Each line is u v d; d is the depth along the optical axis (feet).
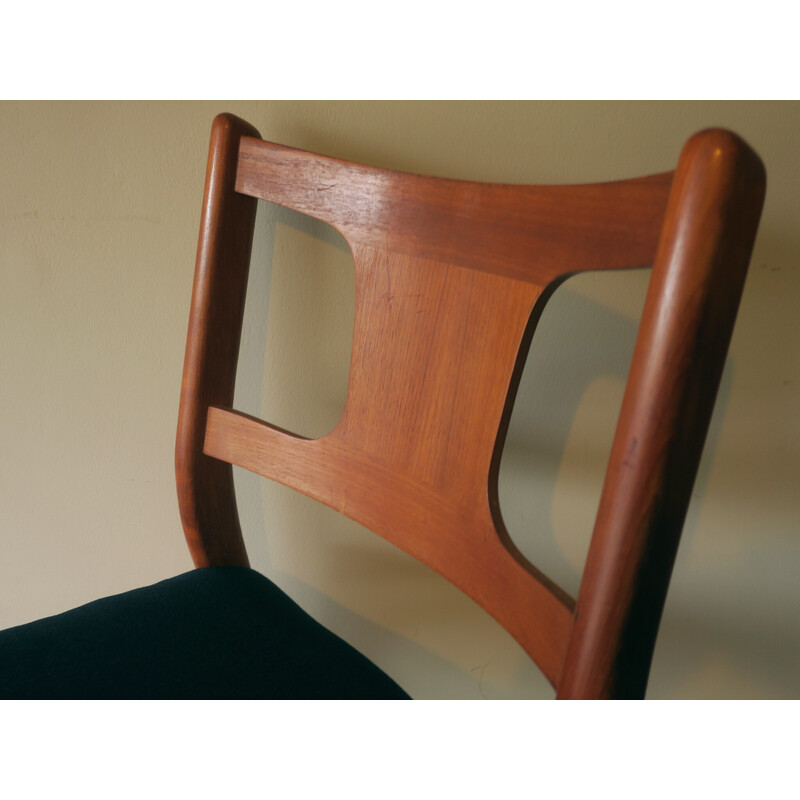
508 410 1.20
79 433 1.97
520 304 1.16
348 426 1.44
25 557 2.08
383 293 1.36
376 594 2.07
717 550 1.94
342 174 1.40
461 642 2.09
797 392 1.79
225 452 1.63
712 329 0.81
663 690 2.07
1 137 1.75
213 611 1.54
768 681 2.03
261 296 1.85
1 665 1.34
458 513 1.26
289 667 1.41
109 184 1.78
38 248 1.83
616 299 1.76
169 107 1.73
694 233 0.80
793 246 1.70
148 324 1.87
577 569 1.95
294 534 2.05
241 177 1.54
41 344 1.90
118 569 2.09
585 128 1.67
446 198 1.26
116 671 1.35
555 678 1.04
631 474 0.86
